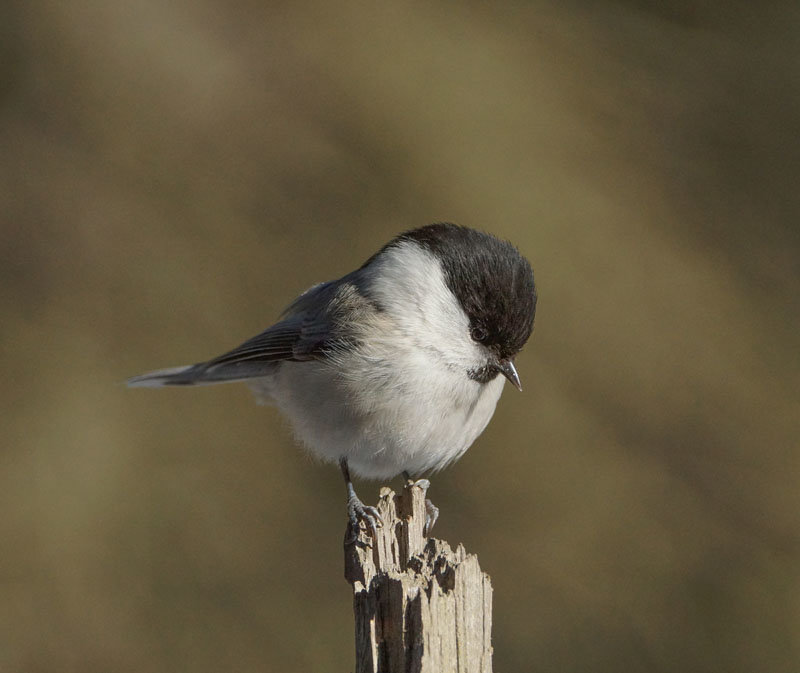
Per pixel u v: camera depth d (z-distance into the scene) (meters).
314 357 6.59
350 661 9.98
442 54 12.43
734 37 12.97
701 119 12.41
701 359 10.96
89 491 10.90
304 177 12.33
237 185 12.35
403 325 6.38
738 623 9.93
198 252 12.09
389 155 12.11
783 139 12.36
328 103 12.54
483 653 4.37
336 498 11.04
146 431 11.36
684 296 11.23
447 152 11.88
